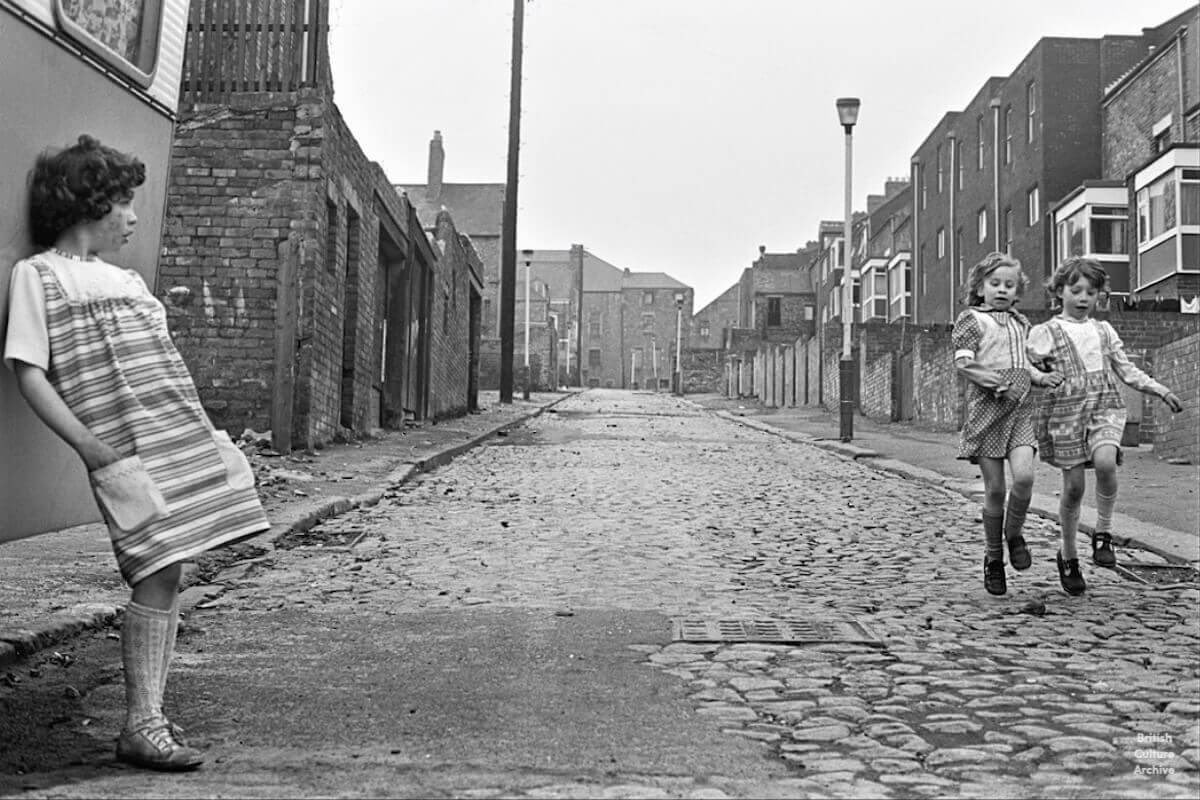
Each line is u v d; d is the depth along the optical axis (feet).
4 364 11.13
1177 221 88.79
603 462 50.65
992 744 11.96
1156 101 102.94
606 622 18.20
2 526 11.34
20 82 11.21
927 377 79.00
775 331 209.15
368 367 52.54
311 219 41.93
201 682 14.40
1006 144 127.44
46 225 11.19
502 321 108.58
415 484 38.68
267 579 21.58
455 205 260.83
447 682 14.49
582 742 11.98
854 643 16.71
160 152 14.79
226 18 42.34
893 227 178.81
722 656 15.87
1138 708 13.30
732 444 65.00
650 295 363.35
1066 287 20.97
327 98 42.60
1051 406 20.90
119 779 10.58
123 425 10.85
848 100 65.36
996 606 19.62
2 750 11.44
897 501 36.29
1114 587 21.43
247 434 40.60
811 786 10.63
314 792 10.26
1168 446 47.83
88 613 16.56
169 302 41.83
